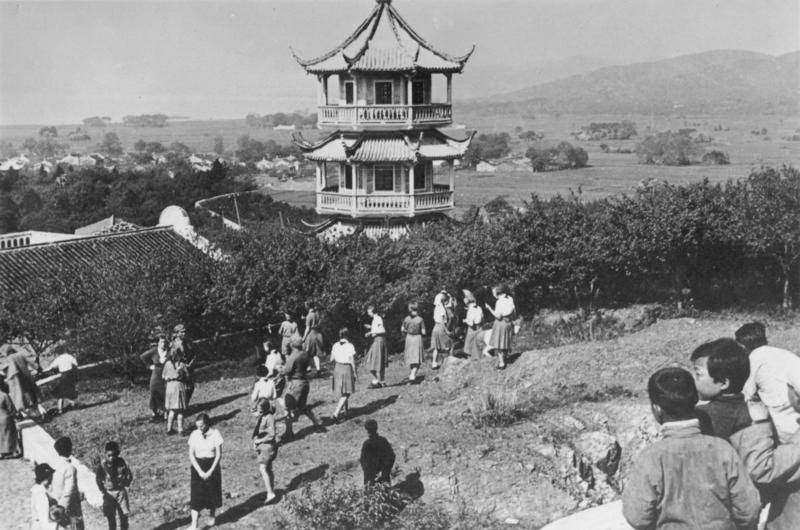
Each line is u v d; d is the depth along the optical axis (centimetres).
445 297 2792
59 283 3325
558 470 1672
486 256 3572
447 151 4856
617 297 3700
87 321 3008
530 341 3192
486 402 2044
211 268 3534
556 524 907
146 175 11712
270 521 1557
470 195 17762
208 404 2598
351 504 1477
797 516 646
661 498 584
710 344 716
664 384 594
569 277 3503
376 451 1547
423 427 1992
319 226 5091
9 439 2191
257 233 3912
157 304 3212
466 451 1747
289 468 1834
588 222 3616
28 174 14650
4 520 1794
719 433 693
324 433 2081
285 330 2794
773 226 3478
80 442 2202
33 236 6050
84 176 11300
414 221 4797
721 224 3547
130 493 1808
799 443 633
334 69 4725
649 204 3659
